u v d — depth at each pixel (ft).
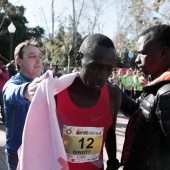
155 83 5.06
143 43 5.45
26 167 4.13
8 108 6.81
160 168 5.08
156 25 5.49
